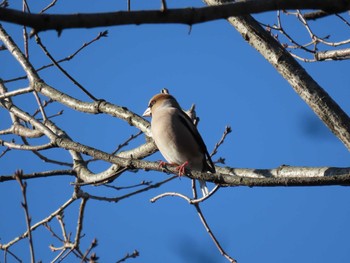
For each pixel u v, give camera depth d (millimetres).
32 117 10922
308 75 8992
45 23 4918
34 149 10391
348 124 8648
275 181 8062
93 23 5047
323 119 8766
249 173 10156
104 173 11281
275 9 5398
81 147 9766
